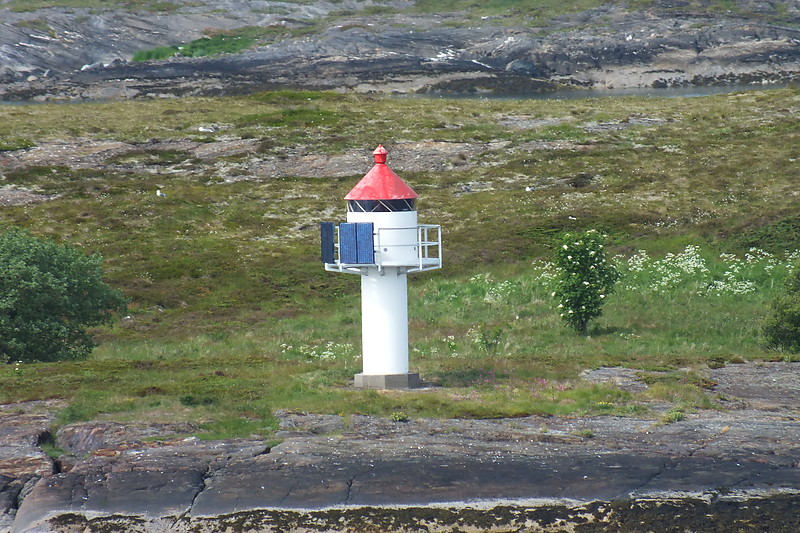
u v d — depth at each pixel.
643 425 78.25
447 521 58.94
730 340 132.12
